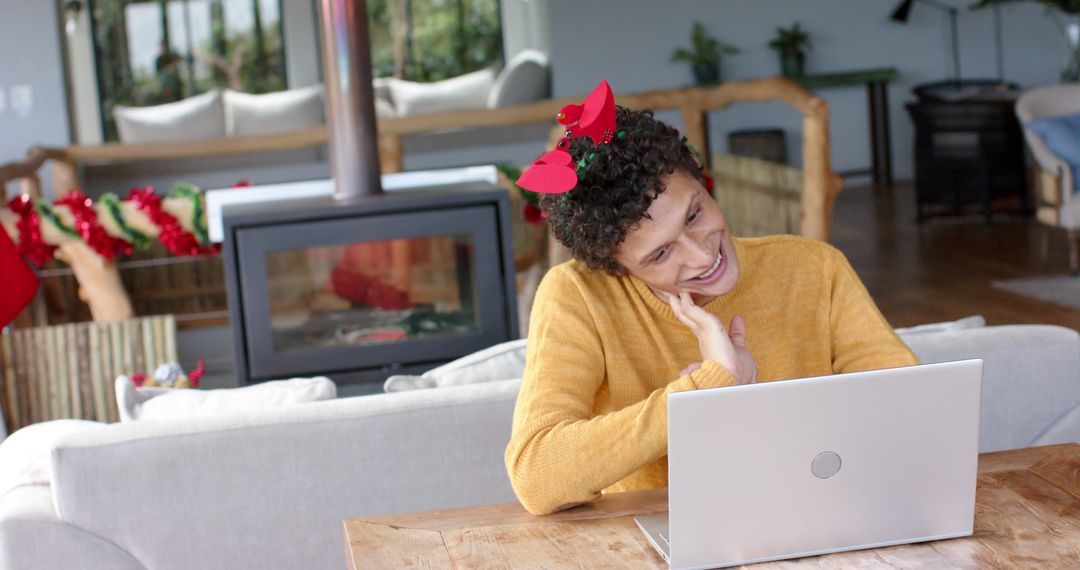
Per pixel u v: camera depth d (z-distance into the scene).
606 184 1.36
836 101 8.77
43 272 4.46
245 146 5.93
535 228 4.39
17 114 6.90
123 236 3.95
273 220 3.08
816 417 1.15
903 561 1.17
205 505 1.80
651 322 1.51
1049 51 8.90
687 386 1.31
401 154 5.74
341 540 1.86
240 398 1.99
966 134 6.76
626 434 1.29
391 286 3.19
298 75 8.39
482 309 3.21
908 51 8.78
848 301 1.59
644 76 8.30
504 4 8.88
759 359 1.56
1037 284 5.17
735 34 8.45
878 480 1.18
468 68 8.91
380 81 8.12
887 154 8.63
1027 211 6.91
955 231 6.64
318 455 1.83
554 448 1.33
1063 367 2.03
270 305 3.13
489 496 1.90
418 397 1.87
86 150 5.82
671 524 1.15
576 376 1.45
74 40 8.16
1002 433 2.03
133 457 1.77
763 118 8.57
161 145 5.80
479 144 6.91
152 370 3.49
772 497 1.16
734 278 1.43
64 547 1.77
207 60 8.45
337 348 3.17
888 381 1.16
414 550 1.26
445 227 3.16
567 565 1.21
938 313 4.84
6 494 1.87
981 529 1.24
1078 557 1.16
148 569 1.81
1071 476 1.38
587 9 8.17
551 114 5.73
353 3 3.27
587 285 1.51
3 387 3.44
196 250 4.02
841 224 7.15
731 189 5.51
